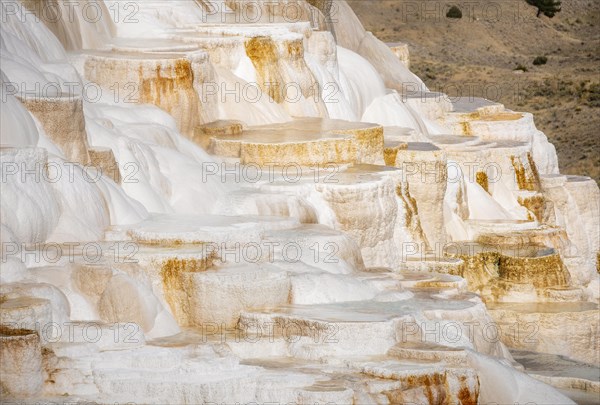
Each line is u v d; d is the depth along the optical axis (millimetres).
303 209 56844
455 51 185250
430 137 81250
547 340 62906
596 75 165375
